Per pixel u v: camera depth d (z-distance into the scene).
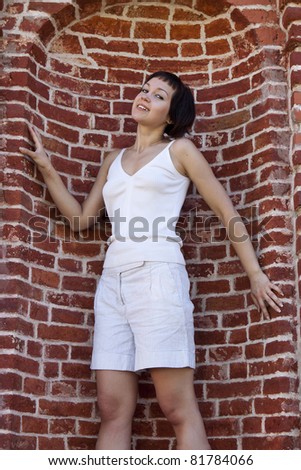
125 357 4.31
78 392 4.49
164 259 4.30
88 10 4.86
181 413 4.21
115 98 4.93
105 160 4.72
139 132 4.62
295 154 4.59
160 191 4.42
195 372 4.59
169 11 4.93
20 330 4.36
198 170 4.46
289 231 4.55
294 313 4.43
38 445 4.32
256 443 4.35
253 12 4.82
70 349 4.53
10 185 4.51
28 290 4.46
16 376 4.29
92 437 4.46
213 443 4.47
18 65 4.67
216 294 4.66
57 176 4.60
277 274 4.47
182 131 4.63
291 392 4.31
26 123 4.61
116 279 4.36
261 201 4.62
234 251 4.69
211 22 4.93
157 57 4.96
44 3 4.76
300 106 4.65
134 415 4.54
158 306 4.22
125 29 4.95
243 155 4.77
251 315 4.54
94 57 4.93
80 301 4.62
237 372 4.52
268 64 4.77
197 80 4.95
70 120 4.83
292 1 4.73
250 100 4.81
